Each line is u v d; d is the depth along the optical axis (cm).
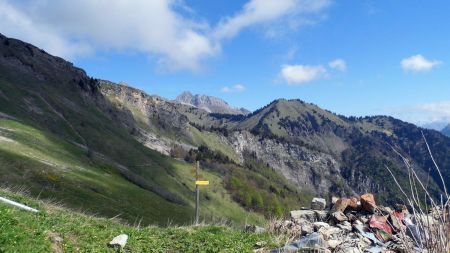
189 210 13262
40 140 13288
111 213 8938
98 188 10731
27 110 18238
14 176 8275
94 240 1279
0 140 11031
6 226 1085
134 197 11638
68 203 8175
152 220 9975
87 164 13762
